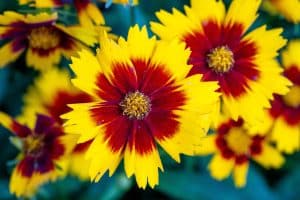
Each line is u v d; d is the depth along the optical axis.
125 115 0.23
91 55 0.22
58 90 0.28
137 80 0.23
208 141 0.29
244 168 0.30
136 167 0.23
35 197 0.29
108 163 0.22
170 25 0.24
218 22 0.25
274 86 0.25
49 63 0.27
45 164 0.27
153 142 0.23
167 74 0.23
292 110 0.30
